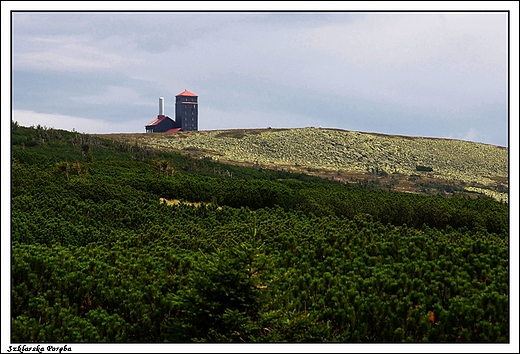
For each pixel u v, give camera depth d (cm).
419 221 3359
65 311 1543
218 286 1412
